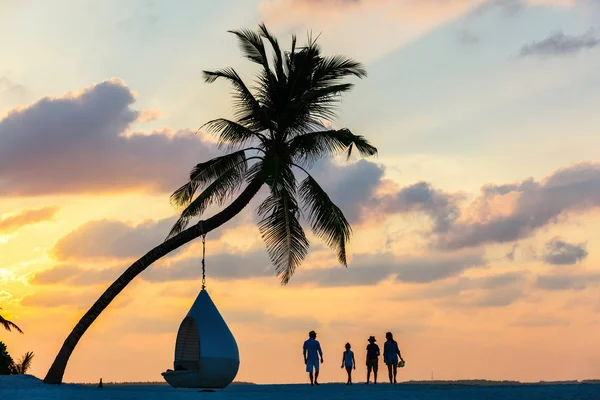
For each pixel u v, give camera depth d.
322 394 24.75
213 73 30.59
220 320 28.06
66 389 27.47
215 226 30.64
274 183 28.02
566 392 23.45
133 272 30.80
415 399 22.06
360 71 31.20
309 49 31.06
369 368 31.77
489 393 23.58
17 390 26.58
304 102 30.25
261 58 31.27
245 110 31.25
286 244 30.05
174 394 24.58
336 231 30.20
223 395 24.27
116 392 25.41
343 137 30.16
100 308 30.97
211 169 31.02
